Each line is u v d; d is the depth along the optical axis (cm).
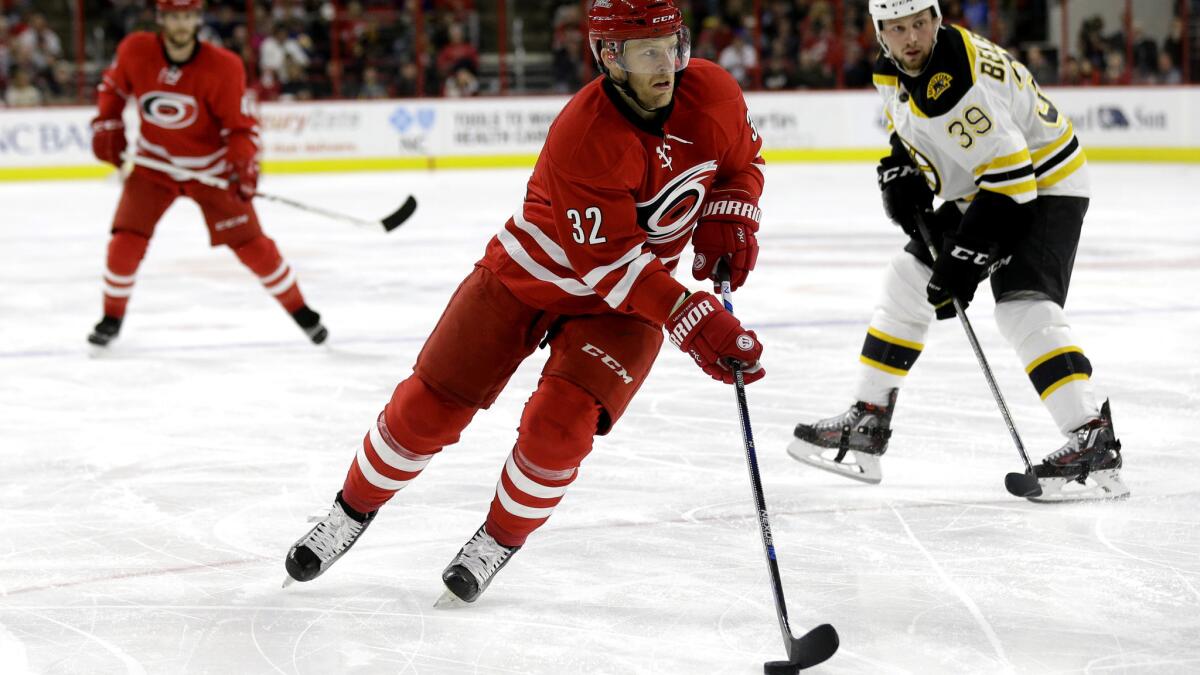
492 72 3547
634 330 517
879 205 2312
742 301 1375
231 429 880
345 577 589
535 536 640
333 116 3144
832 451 778
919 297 702
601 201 476
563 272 507
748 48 3356
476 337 524
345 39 3378
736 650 498
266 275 1143
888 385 716
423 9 3525
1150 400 897
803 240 1881
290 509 697
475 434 847
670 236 524
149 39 1121
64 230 2139
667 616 534
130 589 577
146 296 1492
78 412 935
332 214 1133
